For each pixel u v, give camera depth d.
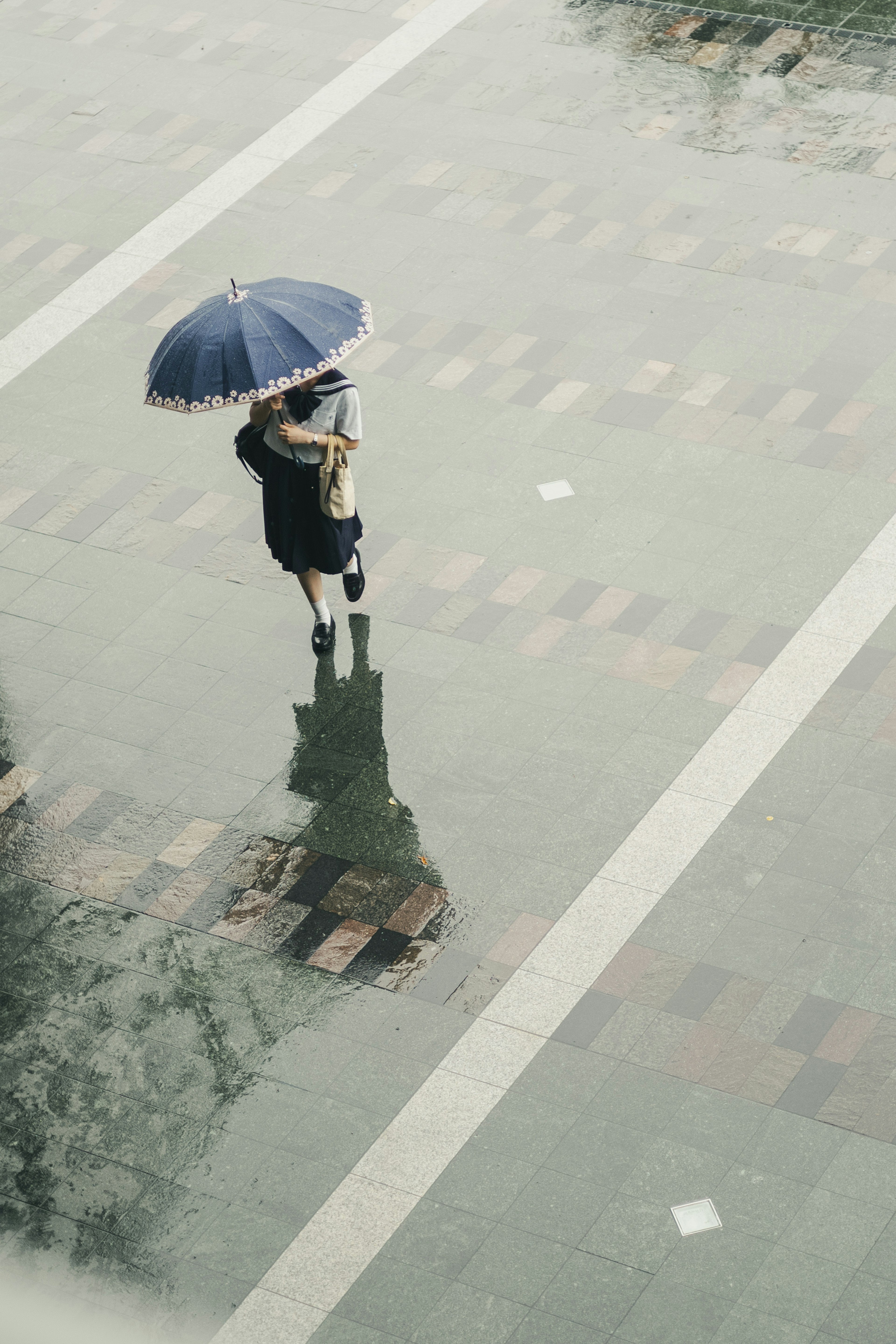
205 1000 7.93
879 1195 6.86
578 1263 6.76
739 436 10.72
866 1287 6.56
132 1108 7.51
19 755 9.24
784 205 12.67
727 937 7.91
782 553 9.88
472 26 15.27
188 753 9.15
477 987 7.83
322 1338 6.62
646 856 8.31
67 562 10.41
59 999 8.01
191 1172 7.24
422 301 12.16
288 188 13.52
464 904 8.20
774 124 13.53
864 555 9.80
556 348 11.59
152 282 12.70
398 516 10.44
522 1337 6.54
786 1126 7.14
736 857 8.26
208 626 9.89
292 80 14.84
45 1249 7.03
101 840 8.75
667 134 13.57
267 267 12.68
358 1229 6.96
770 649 9.31
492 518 10.34
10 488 11.00
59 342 12.21
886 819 8.34
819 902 8.01
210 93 14.80
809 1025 7.50
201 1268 6.90
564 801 8.63
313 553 9.16
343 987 7.90
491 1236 6.88
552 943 7.98
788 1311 6.52
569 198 13.02
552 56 14.71
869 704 8.93
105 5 16.28
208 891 8.43
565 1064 7.48
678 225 12.60
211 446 11.20
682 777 8.69
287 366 8.33
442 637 9.62
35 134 14.53
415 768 8.91
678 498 10.34
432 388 11.38
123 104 14.80
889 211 12.49
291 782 8.92
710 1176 6.99
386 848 8.51
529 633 9.58
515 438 10.91
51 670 9.73
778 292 11.87
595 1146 7.15
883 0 14.88
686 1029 7.55
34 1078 7.68
